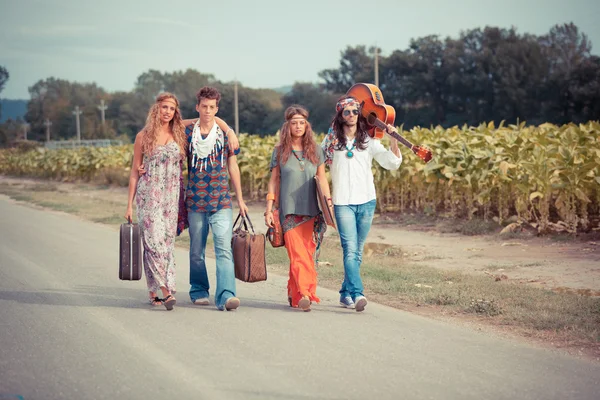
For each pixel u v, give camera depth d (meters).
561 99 63.94
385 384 4.92
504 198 13.95
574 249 11.11
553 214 14.46
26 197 27.41
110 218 18.05
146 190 7.40
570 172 11.98
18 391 4.78
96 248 12.41
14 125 192.25
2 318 6.96
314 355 5.64
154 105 7.44
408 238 13.23
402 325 6.65
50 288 8.60
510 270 9.68
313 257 7.53
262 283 9.06
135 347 5.88
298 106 7.31
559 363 5.41
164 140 7.44
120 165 38.88
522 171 13.12
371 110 7.62
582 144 13.72
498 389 4.82
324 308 7.47
